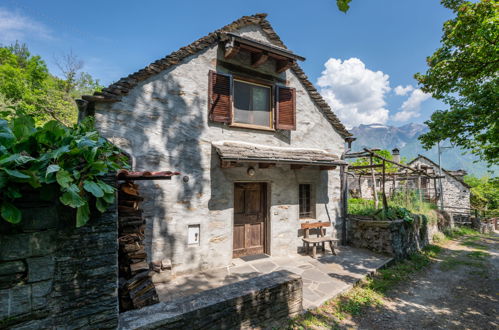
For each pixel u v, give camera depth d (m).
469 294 4.78
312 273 5.14
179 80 5.21
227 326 2.66
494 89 5.10
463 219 15.18
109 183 2.12
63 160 1.75
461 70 5.30
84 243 1.95
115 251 2.09
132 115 4.68
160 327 2.21
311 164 6.03
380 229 6.67
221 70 5.78
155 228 4.70
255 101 6.37
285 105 6.58
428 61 6.04
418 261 6.71
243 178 5.82
